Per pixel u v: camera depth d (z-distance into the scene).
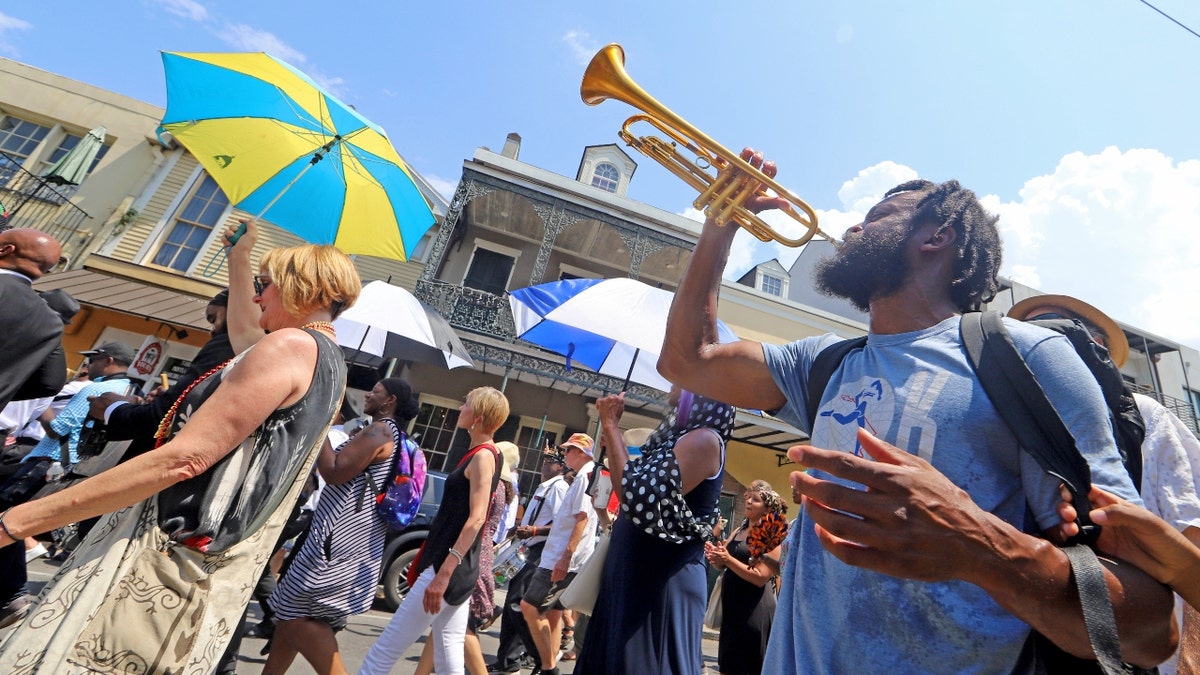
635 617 1.74
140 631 1.29
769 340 13.48
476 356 11.00
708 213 1.49
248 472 1.46
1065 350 0.90
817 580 1.01
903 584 0.87
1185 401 15.55
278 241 11.48
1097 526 0.73
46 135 11.74
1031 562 0.63
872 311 1.23
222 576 1.43
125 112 11.95
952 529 0.63
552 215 11.89
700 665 1.80
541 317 4.27
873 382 1.04
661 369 1.55
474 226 13.57
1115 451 0.81
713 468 1.92
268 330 1.79
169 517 1.36
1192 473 1.47
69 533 5.31
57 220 10.88
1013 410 0.83
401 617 2.57
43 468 3.71
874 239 1.18
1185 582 0.66
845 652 0.90
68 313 3.33
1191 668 1.13
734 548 3.61
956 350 0.97
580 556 3.95
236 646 2.62
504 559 5.03
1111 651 0.59
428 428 11.77
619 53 1.58
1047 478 0.80
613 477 2.34
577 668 1.89
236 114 3.34
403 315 4.97
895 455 0.70
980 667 0.80
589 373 11.18
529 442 12.15
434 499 5.75
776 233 1.42
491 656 5.05
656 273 14.37
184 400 1.58
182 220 11.31
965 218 1.14
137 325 10.13
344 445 2.60
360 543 2.49
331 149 3.37
